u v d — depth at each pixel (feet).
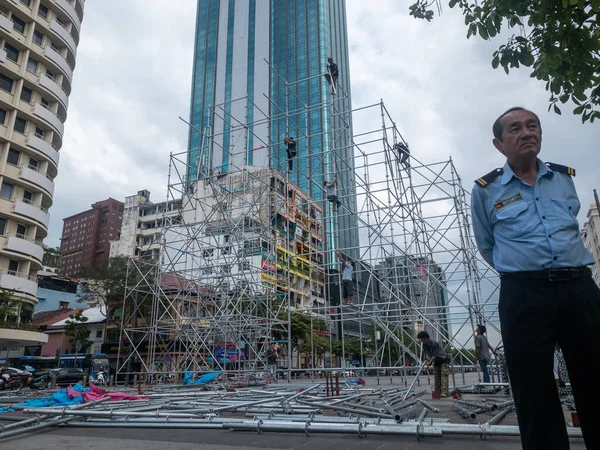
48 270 227.20
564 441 7.13
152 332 67.82
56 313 166.61
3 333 95.30
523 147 8.22
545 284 7.45
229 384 52.80
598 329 7.18
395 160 57.52
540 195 8.09
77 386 35.70
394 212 56.34
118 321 117.50
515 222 7.98
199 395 35.91
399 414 18.72
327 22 256.93
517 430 15.47
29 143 115.24
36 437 18.75
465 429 16.08
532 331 7.38
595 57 18.65
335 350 143.84
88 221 413.39
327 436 17.48
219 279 70.44
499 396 34.24
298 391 37.86
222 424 19.42
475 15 19.58
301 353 138.41
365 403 27.22
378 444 15.66
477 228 8.81
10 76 114.93
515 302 7.61
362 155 62.18
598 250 176.24
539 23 18.22
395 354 126.41
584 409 7.34
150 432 19.61
